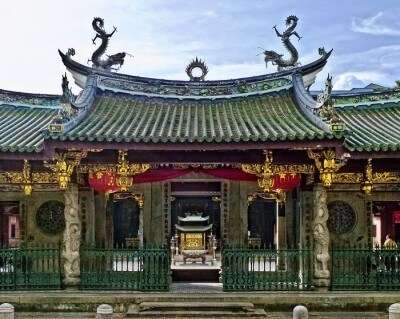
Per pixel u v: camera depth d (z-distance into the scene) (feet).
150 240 76.43
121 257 64.03
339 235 71.56
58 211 71.41
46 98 82.48
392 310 43.14
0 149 60.90
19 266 64.49
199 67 82.74
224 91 81.10
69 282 63.21
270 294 61.46
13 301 59.41
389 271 64.49
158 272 63.72
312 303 60.03
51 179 68.90
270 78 80.48
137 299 60.23
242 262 63.98
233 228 77.77
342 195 72.02
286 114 72.84
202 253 94.73
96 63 80.43
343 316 59.52
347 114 80.84
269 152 64.13
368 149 62.34
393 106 81.71
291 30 81.20
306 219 69.62
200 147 60.23
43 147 61.16
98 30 80.74
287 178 65.26
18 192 71.51
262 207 129.80
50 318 58.70
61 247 68.59
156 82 80.94
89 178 65.87
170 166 66.80
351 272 65.00
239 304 58.90
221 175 66.64
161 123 70.38
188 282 75.66
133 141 59.72
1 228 91.20
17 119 77.46
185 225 104.58
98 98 77.56
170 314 57.00
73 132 61.00
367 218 71.46
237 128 66.74
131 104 78.54
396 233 103.35
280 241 80.02
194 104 80.74
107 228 77.15
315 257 64.18
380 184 70.33
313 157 63.10
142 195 77.30
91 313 59.41
